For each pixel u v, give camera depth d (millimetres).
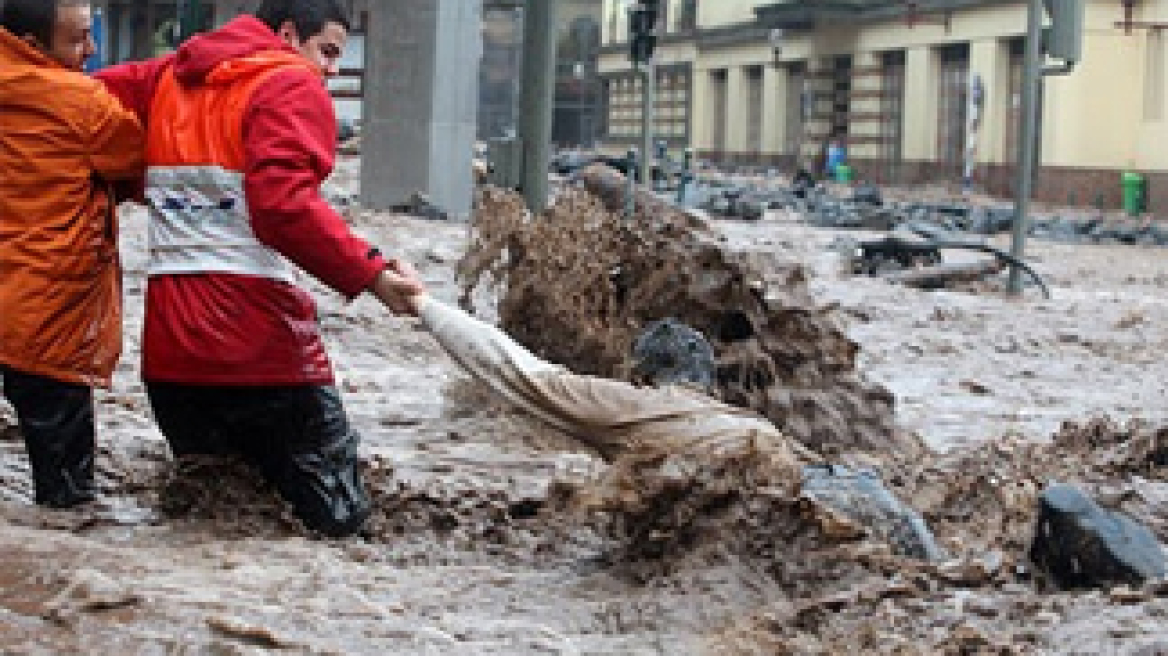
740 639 7887
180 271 9547
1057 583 8555
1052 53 34062
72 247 9617
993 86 91500
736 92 128375
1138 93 84250
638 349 14023
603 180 15727
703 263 14414
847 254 40188
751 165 125688
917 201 83688
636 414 9281
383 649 7406
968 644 7586
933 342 25453
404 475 11930
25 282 9578
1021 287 34469
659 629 8125
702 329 14414
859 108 108812
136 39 65188
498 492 11055
